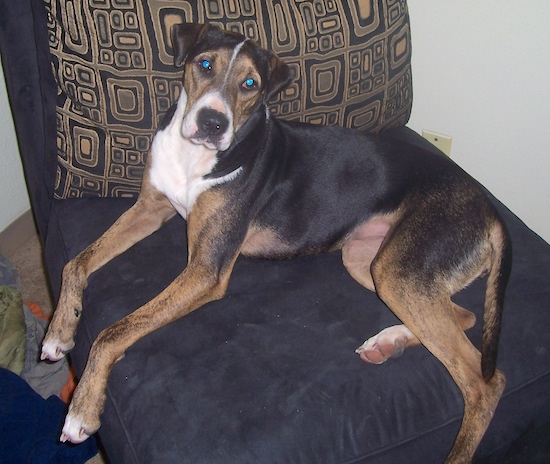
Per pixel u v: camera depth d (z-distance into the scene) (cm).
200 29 109
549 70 139
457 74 150
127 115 116
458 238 111
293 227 119
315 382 99
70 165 119
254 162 115
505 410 105
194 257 111
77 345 108
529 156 151
